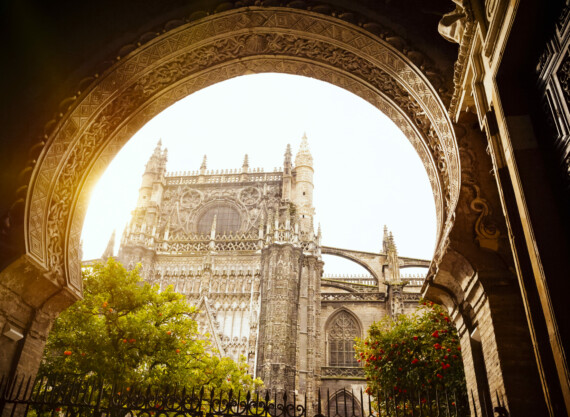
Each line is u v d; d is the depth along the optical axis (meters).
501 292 8.15
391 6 10.33
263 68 12.15
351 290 58.06
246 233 57.78
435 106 9.70
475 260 8.38
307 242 56.38
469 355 9.37
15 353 9.07
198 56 11.34
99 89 10.20
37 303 9.59
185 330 18.91
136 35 10.47
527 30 6.00
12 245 8.54
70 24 10.38
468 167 8.93
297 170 63.34
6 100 9.36
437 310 18.92
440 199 10.04
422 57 9.81
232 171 63.56
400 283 52.12
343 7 10.45
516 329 7.82
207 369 23.28
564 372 4.98
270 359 46.28
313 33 10.97
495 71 6.54
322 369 49.88
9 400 8.16
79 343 16.62
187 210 60.97
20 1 10.05
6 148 9.08
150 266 54.38
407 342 18.84
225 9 10.64
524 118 6.30
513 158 6.11
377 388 19.34
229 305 51.50
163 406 8.66
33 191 9.02
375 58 10.64
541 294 5.47
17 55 9.73
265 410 8.41
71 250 10.25
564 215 5.67
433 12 10.00
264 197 60.53
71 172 10.13
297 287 52.06
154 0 10.80
